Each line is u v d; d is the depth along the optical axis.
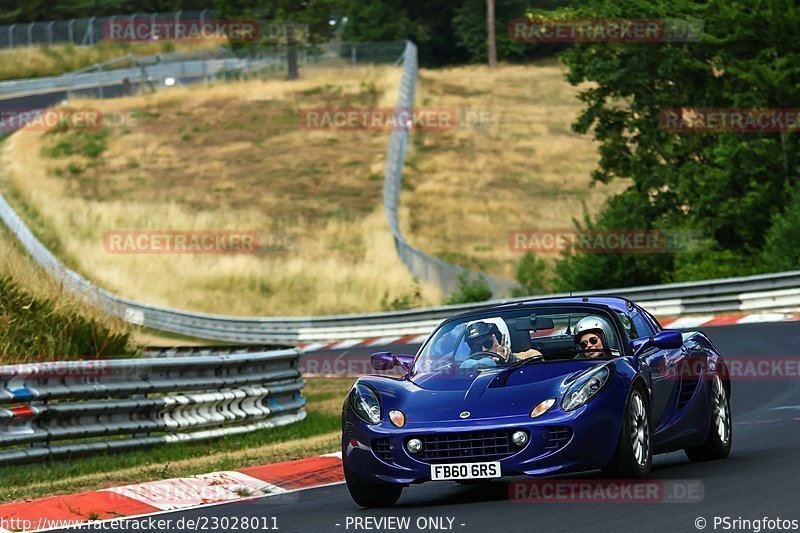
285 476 23.12
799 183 70.19
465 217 124.19
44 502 20.22
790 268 65.88
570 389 17.69
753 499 16.23
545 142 151.50
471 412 17.70
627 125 80.56
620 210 79.12
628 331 20.03
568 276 78.25
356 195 126.19
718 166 77.38
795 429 25.58
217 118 148.88
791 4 75.38
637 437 18.27
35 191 120.62
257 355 31.55
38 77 172.88
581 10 80.75
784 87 74.50
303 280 100.94
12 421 24.19
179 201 122.25
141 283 99.88
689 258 74.19
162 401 27.59
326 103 153.75
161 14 183.75
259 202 122.94
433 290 91.56
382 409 18.30
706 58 80.50
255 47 168.38
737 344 46.75
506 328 19.98
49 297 34.03
